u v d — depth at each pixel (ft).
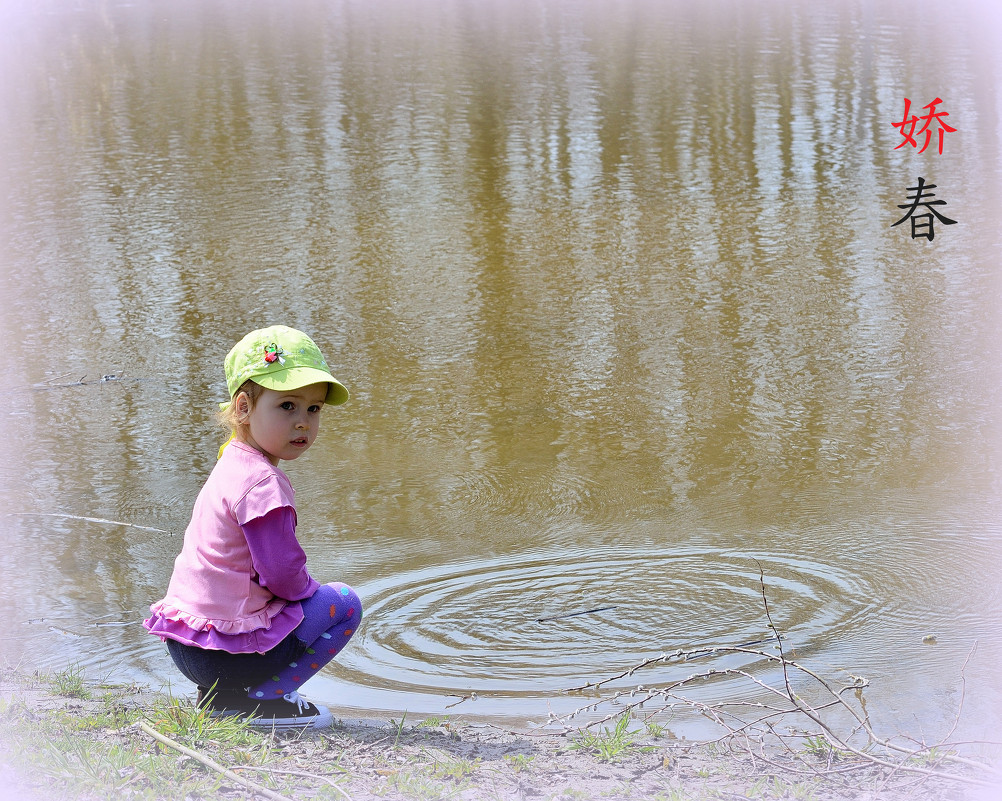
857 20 83.20
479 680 13.43
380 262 34.73
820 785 9.99
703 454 21.47
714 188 42.65
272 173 45.73
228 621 10.61
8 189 43.98
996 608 15.34
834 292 31.42
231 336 28.76
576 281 32.73
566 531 18.22
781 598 15.76
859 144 48.96
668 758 10.66
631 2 96.37
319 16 91.97
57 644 14.44
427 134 51.72
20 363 26.99
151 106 59.00
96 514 19.10
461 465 21.12
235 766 9.70
